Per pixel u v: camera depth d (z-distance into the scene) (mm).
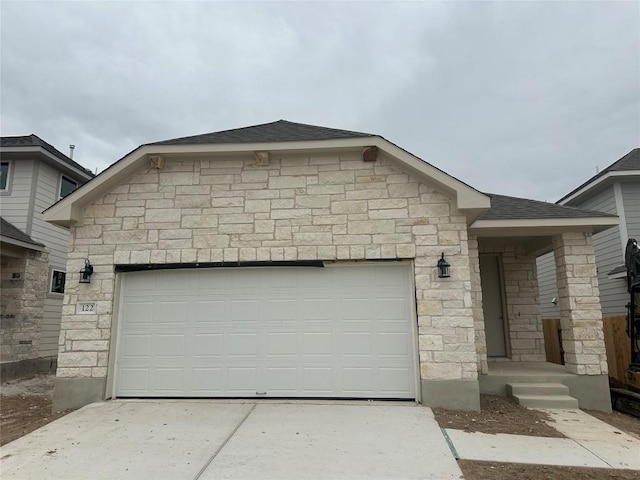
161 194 7516
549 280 15625
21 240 11195
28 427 6113
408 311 7027
